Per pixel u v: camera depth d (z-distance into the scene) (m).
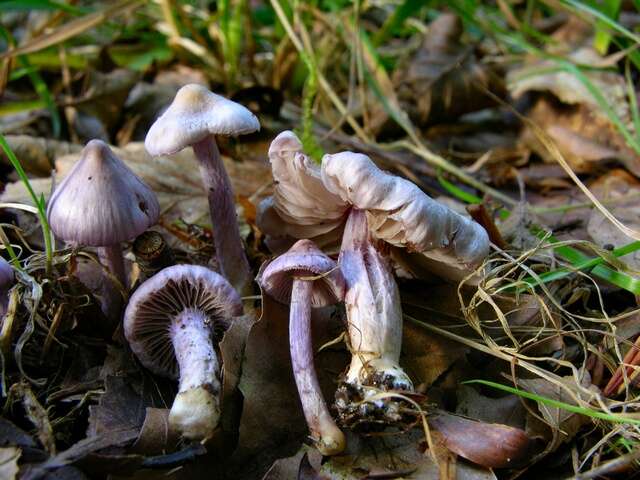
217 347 0.13
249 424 0.11
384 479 0.10
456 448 0.11
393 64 0.28
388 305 0.12
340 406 0.11
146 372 0.12
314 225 0.14
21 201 0.16
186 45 0.26
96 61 0.27
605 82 0.23
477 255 0.12
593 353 0.13
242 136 0.22
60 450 0.11
